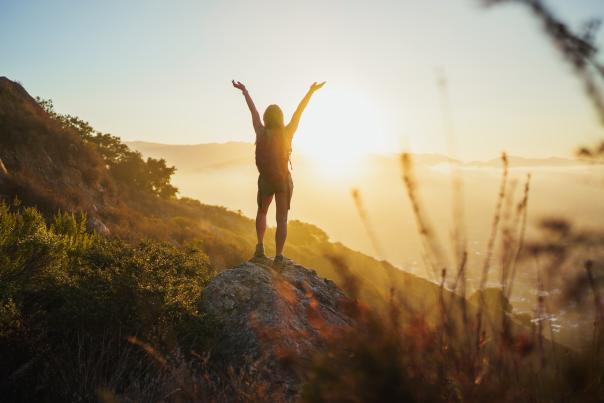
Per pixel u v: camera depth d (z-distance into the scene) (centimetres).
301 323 554
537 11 106
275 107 687
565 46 108
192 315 536
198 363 473
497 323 126
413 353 155
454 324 136
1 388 411
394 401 157
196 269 727
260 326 528
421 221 136
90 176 3120
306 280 663
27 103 3312
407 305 140
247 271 636
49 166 2869
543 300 108
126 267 580
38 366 437
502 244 122
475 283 129
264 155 679
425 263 138
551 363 124
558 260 101
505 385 135
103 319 475
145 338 475
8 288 515
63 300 525
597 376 122
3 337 428
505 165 128
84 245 789
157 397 400
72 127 4803
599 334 108
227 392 402
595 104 107
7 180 1975
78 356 429
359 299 144
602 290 99
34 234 652
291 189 697
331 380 168
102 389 403
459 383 142
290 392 434
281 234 694
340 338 175
